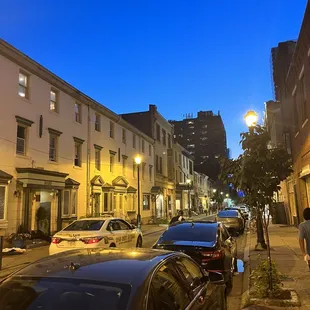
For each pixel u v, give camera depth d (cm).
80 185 2439
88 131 2597
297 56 1661
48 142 2084
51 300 285
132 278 305
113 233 1266
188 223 904
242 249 1570
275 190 758
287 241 1614
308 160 1636
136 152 3638
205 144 15725
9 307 286
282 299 671
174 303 328
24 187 1800
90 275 311
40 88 2034
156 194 4081
